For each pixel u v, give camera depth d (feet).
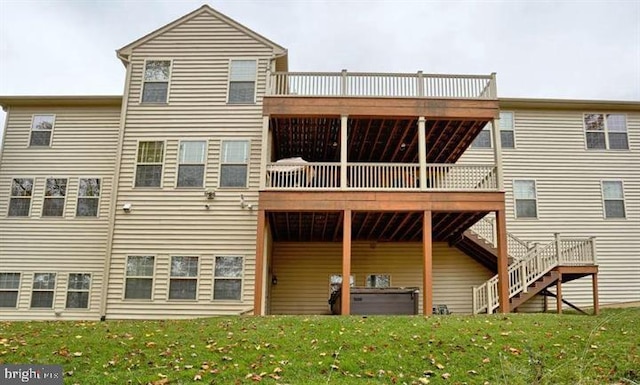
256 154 47.80
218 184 47.21
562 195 59.00
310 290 57.36
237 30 50.72
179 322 34.86
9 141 55.16
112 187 48.42
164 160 47.85
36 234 52.80
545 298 56.29
